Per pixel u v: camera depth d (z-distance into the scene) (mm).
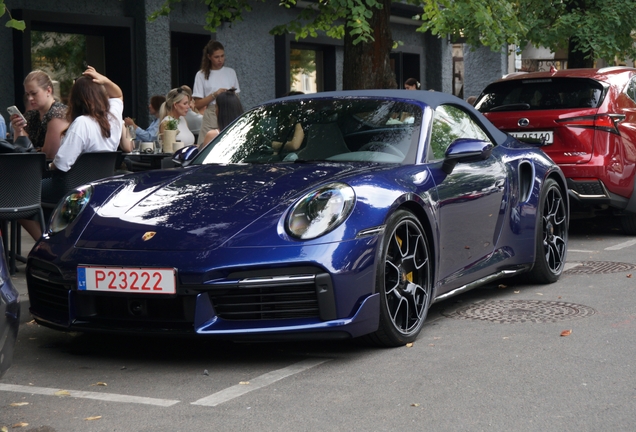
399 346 4555
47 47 12070
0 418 3545
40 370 4281
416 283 4715
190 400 3727
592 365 4129
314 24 10031
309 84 17156
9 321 3229
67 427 3412
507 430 3266
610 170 8242
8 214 6156
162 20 13031
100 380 4086
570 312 5312
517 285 6316
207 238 4145
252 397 3746
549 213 6301
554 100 8531
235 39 14969
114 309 4281
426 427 3314
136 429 3365
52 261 4363
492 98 8875
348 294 4164
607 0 13141
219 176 4762
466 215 5180
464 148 4953
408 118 5238
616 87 8594
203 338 4117
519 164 5957
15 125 7293
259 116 5598
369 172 4617
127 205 4539
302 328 4098
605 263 7133
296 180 4543
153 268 4094
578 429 3264
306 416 3473
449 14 9297
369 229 4273
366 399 3678
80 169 6660
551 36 13031
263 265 4031
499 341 4633
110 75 12875
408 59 20469
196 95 11023
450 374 4023
